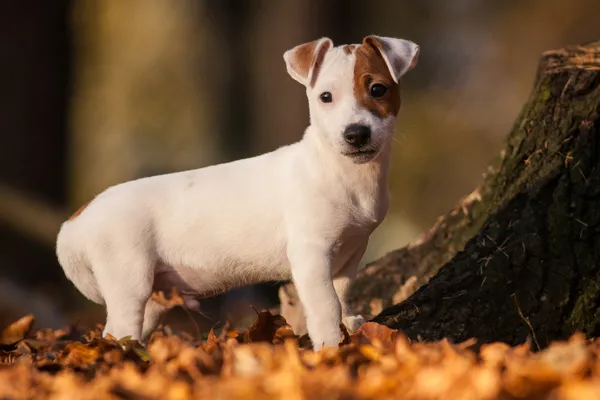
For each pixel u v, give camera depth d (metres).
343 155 6.20
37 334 7.93
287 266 6.62
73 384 4.90
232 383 4.48
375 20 25.52
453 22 26.41
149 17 24.17
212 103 24.03
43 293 14.09
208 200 6.61
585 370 4.60
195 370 5.16
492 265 6.52
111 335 6.22
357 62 6.37
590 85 6.64
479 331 6.43
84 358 5.82
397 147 23.98
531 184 6.72
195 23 24.08
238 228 6.55
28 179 15.55
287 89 20.36
